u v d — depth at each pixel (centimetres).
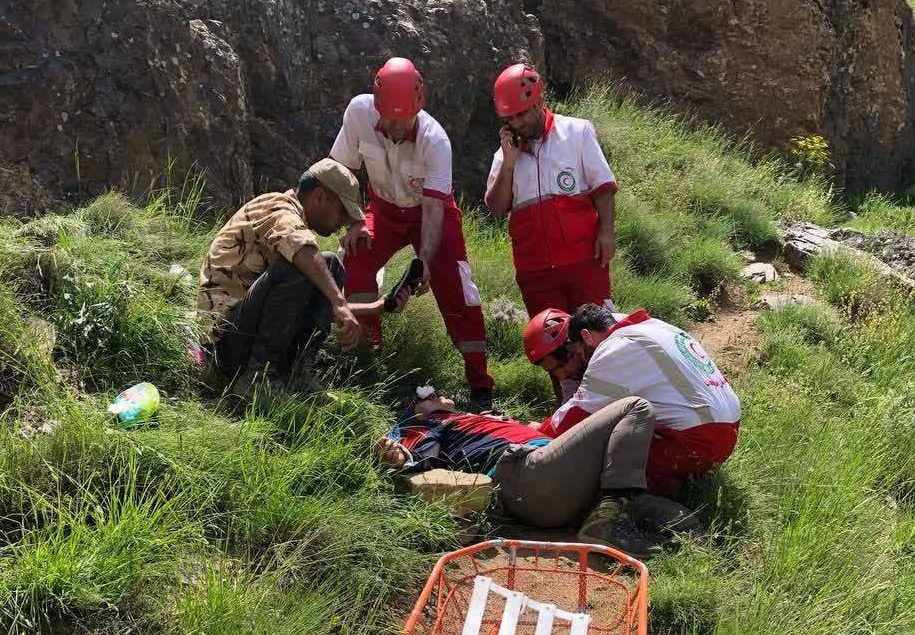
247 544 380
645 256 786
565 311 542
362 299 528
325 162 466
